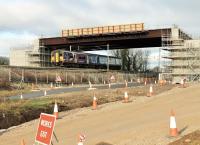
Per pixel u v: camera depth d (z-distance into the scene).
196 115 19.09
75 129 19.69
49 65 103.69
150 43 98.12
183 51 77.62
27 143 17.44
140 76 106.88
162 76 80.00
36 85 64.19
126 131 17.25
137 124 18.86
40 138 11.06
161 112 21.94
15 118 25.19
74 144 15.89
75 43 96.69
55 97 35.72
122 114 23.03
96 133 17.84
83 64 98.12
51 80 73.00
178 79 76.81
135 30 86.00
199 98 26.72
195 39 78.75
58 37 97.62
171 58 79.25
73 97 35.38
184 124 16.92
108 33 89.44
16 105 28.53
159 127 17.08
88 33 92.12
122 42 96.12
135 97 32.66
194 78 74.56
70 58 92.31
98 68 106.75
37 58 101.44
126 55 152.12
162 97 29.95
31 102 31.06
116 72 99.06
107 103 30.38
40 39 101.38
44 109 28.22
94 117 23.11
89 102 32.19
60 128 20.47
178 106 23.69
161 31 83.19
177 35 80.88
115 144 14.78
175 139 14.12
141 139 14.96
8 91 50.41
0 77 59.69
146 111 23.08
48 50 104.06
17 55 104.62
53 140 17.17
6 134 20.62
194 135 14.02
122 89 42.84
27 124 23.78
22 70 66.94
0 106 27.34
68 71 80.69
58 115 25.97
